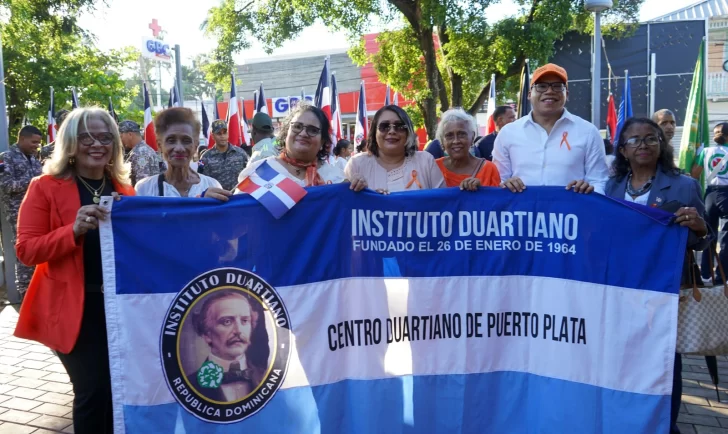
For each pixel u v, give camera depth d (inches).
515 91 927.0
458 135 155.5
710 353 131.0
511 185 130.5
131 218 115.8
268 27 783.7
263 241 123.0
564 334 128.3
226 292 121.2
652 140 134.6
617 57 905.5
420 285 129.3
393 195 128.8
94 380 116.3
